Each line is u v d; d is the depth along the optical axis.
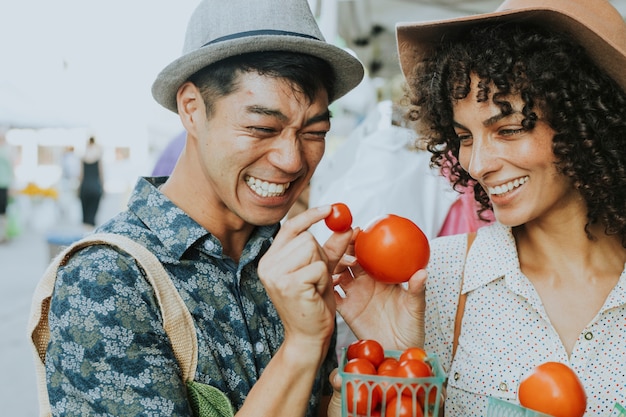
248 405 1.17
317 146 1.35
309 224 1.21
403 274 1.37
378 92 4.77
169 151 3.48
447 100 1.49
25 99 16.66
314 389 1.48
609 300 1.45
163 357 1.19
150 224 1.31
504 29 1.41
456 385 1.57
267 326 1.41
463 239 1.70
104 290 1.17
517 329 1.54
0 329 6.34
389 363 1.22
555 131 1.37
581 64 1.41
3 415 4.27
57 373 1.18
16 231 13.25
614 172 1.42
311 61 1.25
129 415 1.14
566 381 1.14
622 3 3.93
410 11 4.91
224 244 1.41
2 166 12.36
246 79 1.22
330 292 1.21
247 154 1.25
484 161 1.38
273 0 1.29
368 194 2.48
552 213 1.51
